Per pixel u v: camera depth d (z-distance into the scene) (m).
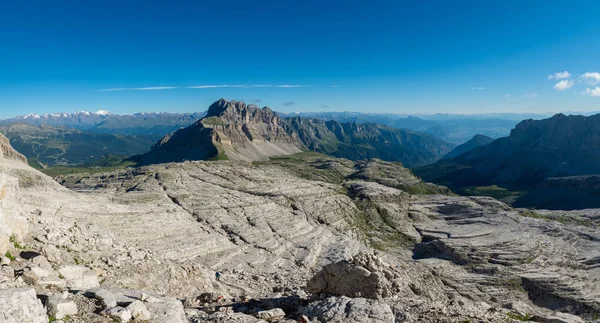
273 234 109.81
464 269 117.38
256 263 81.38
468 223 167.00
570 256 129.88
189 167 190.38
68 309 16.75
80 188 146.88
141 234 78.75
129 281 30.80
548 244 136.88
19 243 27.23
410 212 181.88
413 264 114.44
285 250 98.88
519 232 148.38
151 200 116.00
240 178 182.12
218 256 80.50
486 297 99.50
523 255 125.25
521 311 31.73
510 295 102.12
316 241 111.94
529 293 105.94
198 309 26.52
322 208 154.75
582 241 147.25
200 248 81.44
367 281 30.70
